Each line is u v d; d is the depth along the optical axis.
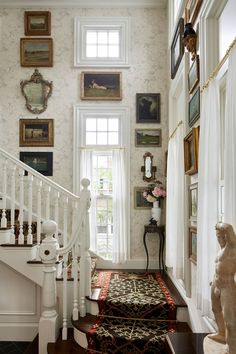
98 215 5.48
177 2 4.69
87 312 3.52
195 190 3.24
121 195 5.24
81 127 5.48
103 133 5.59
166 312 3.34
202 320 2.83
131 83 5.57
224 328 1.65
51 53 5.58
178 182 3.61
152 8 5.66
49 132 5.48
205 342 1.65
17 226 4.30
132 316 3.35
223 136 2.62
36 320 3.92
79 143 5.45
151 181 5.39
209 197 2.36
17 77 5.59
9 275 3.96
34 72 5.57
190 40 3.27
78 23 5.62
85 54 5.61
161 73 5.57
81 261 3.47
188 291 3.31
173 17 5.03
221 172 2.58
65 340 3.29
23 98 5.56
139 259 5.30
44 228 3.32
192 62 3.43
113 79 5.56
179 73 4.18
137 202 5.39
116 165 5.29
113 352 2.95
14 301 3.95
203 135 2.55
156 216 5.13
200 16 3.00
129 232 5.33
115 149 5.32
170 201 4.14
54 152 5.48
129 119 5.49
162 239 5.16
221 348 1.56
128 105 5.52
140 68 5.59
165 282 4.25
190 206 3.46
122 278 4.48
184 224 3.48
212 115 2.37
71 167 5.45
